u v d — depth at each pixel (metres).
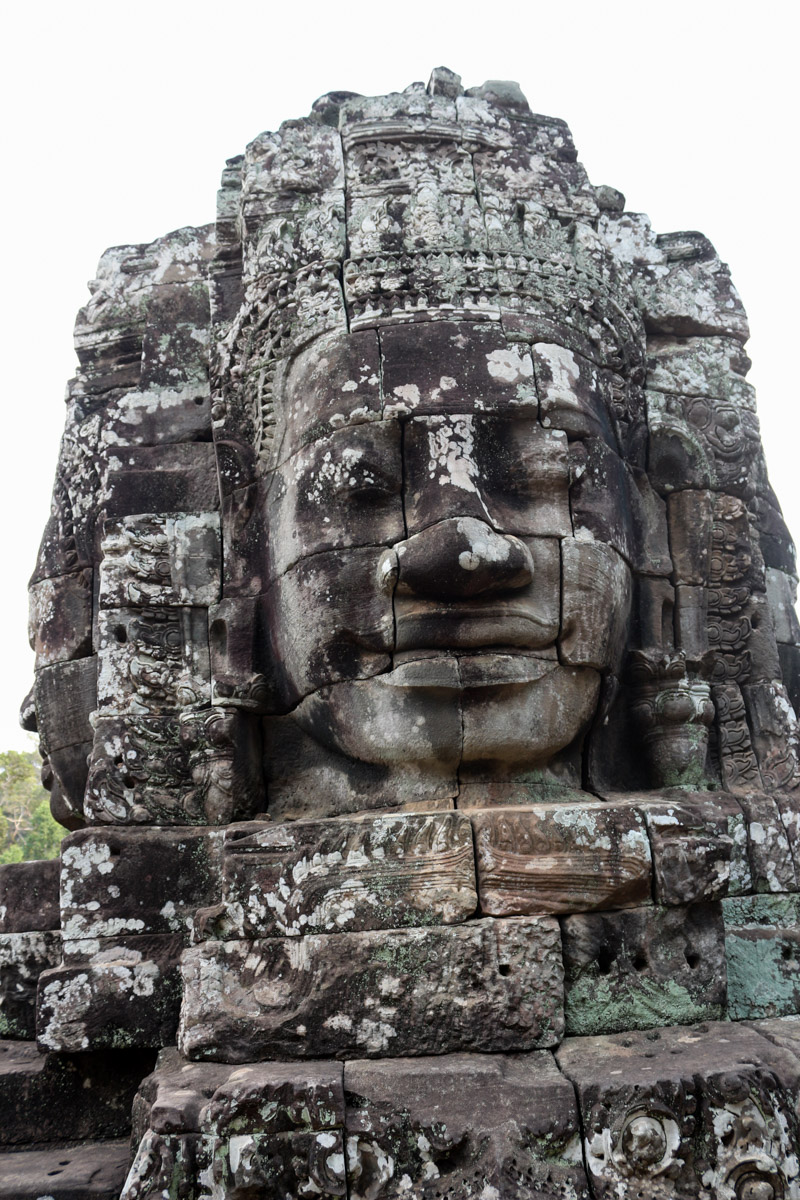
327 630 4.32
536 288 4.69
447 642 4.17
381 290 4.60
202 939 4.02
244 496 4.90
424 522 4.25
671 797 4.66
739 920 4.55
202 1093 3.46
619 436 4.92
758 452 5.74
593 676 4.46
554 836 3.91
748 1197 3.23
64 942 4.42
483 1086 3.40
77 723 5.28
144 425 5.34
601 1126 3.29
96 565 5.42
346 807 4.48
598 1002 3.82
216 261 5.49
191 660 4.91
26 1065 4.46
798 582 6.02
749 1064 3.42
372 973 3.73
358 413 4.37
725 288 5.57
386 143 5.09
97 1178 3.84
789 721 5.07
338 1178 3.25
